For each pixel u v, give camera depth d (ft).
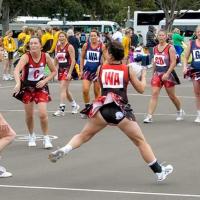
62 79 58.08
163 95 76.89
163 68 53.26
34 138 42.68
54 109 63.10
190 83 95.66
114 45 30.48
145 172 34.22
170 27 244.63
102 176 33.27
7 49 100.42
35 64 40.01
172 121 54.90
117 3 294.66
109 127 50.83
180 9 246.47
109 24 240.73
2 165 36.09
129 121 30.91
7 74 101.81
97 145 42.78
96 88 55.26
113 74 30.55
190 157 38.78
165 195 29.12
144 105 66.74
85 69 55.06
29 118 41.63
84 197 28.78
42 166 35.83
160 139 45.52
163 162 36.22
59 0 243.81
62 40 57.11
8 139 32.04
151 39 129.59
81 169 35.04
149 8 321.73
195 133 48.39
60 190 30.14
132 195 29.14
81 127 51.16
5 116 57.88
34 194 29.35
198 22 241.96
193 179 32.55
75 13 246.68
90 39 54.44
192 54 52.90
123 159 37.91
